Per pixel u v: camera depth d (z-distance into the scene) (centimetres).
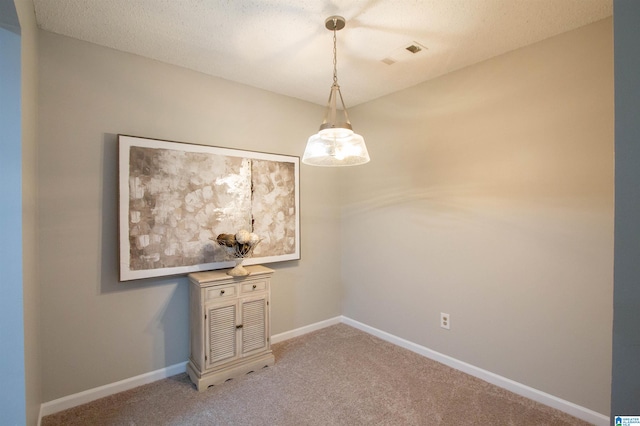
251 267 265
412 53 225
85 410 198
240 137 277
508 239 222
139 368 227
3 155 131
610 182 181
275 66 246
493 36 202
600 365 184
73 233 203
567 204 196
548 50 203
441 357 262
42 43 194
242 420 189
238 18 184
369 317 326
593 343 187
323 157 197
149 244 228
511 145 220
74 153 204
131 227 221
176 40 209
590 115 187
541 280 207
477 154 239
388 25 191
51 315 196
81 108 206
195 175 248
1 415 130
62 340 200
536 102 208
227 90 270
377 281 317
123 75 222
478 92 238
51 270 196
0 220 130
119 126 220
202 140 256
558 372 200
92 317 210
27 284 146
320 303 338
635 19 88
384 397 213
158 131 236
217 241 241
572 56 194
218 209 260
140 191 224
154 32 199
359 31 197
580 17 181
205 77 258
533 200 210
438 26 192
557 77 200
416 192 281
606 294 183
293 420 189
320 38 207
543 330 206
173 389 222
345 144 180
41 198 192
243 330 242
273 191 294
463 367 247
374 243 320
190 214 245
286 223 304
